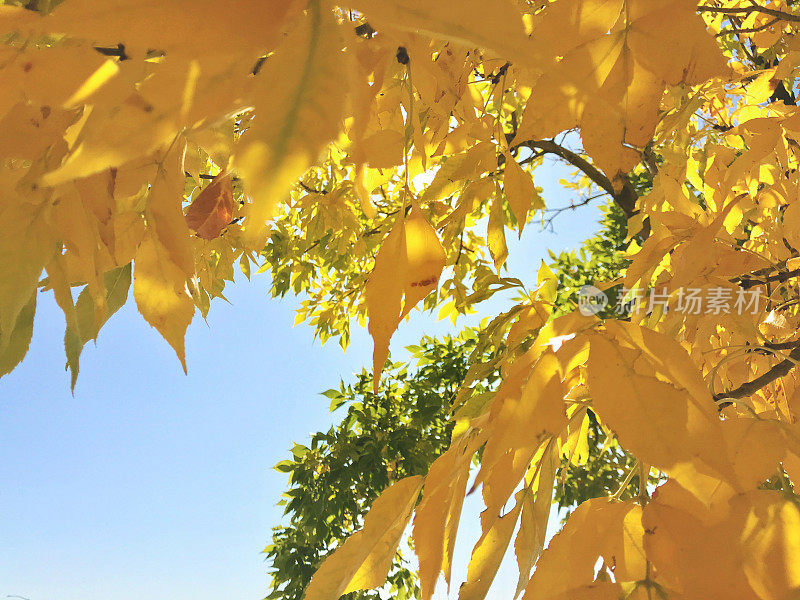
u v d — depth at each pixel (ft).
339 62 0.45
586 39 0.95
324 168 5.50
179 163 0.80
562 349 0.94
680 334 1.76
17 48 0.54
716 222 1.51
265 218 0.41
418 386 9.72
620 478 6.89
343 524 9.43
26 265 0.77
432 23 0.40
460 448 1.19
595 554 0.90
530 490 1.19
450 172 1.99
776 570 0.79
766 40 2.66
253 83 0.45
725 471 0.78
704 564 0.81
